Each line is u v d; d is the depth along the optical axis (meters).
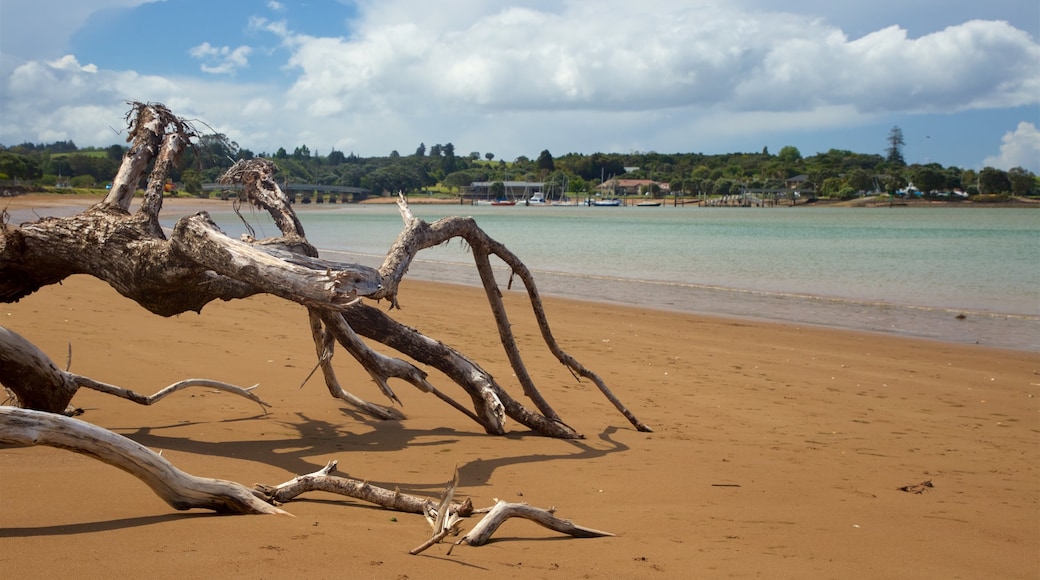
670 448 7.11
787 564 4.02
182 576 3.05
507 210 173.75
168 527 3.73
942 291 23.98
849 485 6.04
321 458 5.86
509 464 6.16
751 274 29.12
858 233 65.75
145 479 3.86
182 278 5.41
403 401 8.62
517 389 9.62
